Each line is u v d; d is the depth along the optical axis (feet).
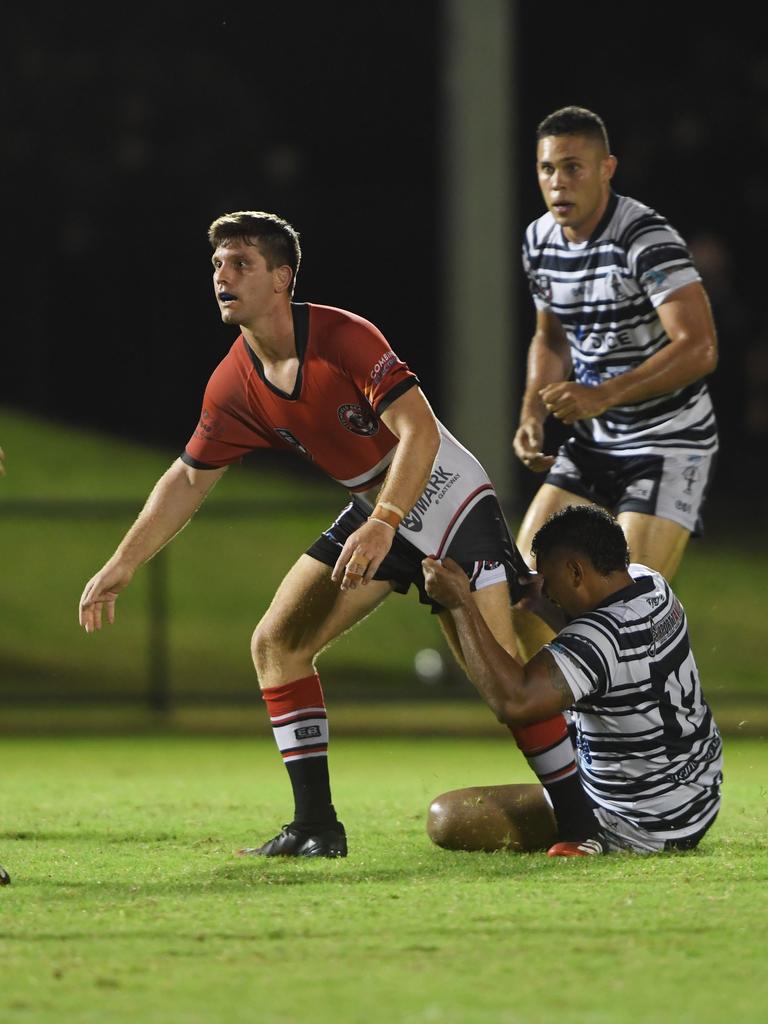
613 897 51.78
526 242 78.74
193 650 164.96
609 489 78.54
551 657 60.54
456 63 163.53
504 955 43.78
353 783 99.40
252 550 184.85
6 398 266.98
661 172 271.28
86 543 183.21
